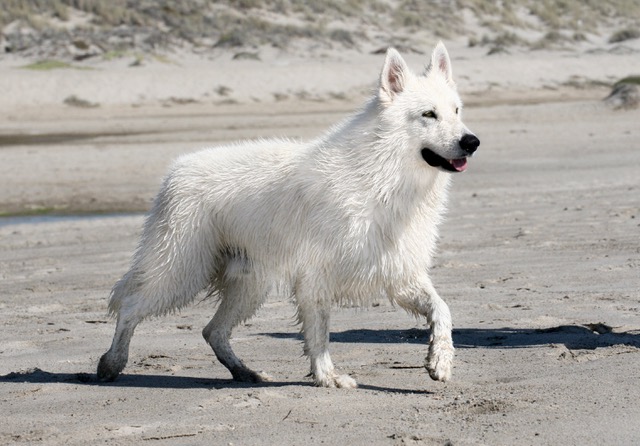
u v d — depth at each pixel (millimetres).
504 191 27719
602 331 11570
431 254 9992
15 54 61781
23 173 33281
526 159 34938
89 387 9961
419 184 9758
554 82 60531
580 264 16172
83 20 68125
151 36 65250
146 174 32875
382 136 9727
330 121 46375
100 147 38812
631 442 7059
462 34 75375
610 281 14625
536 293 14070
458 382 9531
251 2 73312
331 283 9836
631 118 46156
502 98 56594
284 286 10211
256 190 10148
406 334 12117
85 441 7945
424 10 78188
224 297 10539
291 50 65688
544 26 79875
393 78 9883
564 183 28875
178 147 38719
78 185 31109
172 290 10359
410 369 10312
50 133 43531
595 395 8344
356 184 9719
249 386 9867
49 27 65438
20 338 12617
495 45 71125
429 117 9680
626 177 29438
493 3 82562
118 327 10328
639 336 11133
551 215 22391
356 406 8719
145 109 51156
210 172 10398
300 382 10062
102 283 16531
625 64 64750
